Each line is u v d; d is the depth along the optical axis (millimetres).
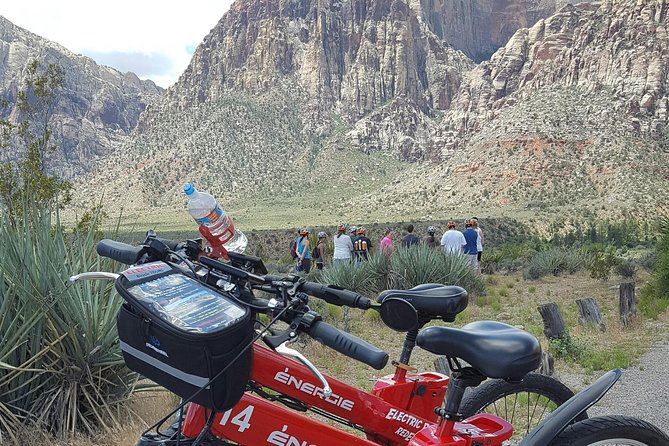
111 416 5711
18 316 5809
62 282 5820
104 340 5926
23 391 5812
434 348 2906
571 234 120375
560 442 2898
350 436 3037
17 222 6160
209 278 2785
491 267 28391
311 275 18875
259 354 3037
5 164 15039
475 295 17734
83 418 5738
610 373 3061
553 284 21656
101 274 2910
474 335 2926
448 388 3053
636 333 11688
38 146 16219
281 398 3102
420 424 3320
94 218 6727
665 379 8164
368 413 3227
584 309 12164
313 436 2957
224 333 2432
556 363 9258
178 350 2441
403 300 2912
